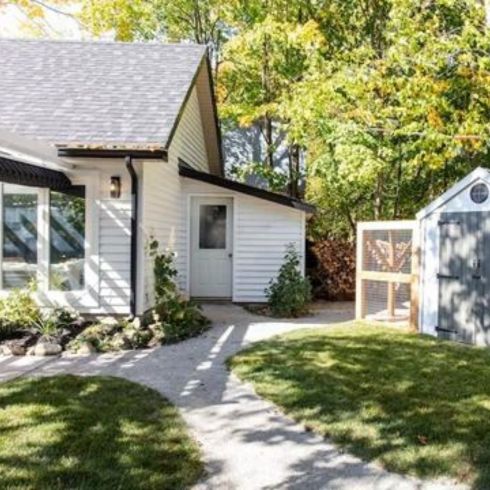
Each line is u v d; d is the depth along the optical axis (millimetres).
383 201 15086
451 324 8281
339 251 13945
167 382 5961
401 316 9453
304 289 11062
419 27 11570
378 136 12930
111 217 8852
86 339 7641
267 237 12312
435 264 8633
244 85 17281
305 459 3965
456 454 3936
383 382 5781
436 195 14719
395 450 4027
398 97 11852
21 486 3426
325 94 12625
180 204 12250
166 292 9406
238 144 20109
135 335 7863
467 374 6121
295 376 6027
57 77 10180
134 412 4863
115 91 9719
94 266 8836
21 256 8875
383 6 13914
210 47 18203
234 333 8859
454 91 12023
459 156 13547
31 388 5547
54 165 8055
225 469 3807
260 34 14703
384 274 9609
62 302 8805
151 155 8023
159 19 17875
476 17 11227
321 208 15828
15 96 9352
